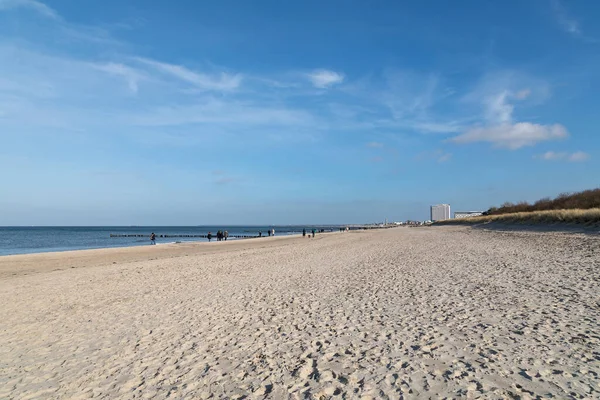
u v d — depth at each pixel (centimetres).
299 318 809
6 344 728
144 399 472
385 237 4622
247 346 647
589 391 412
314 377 505
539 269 1250
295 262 2020
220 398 463
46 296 1238
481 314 745
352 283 1220
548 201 4712
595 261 1327
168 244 4619
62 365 604
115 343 704
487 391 428
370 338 646
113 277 1652
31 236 9600
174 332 755
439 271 1362
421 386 454
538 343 564
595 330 603
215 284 1360
